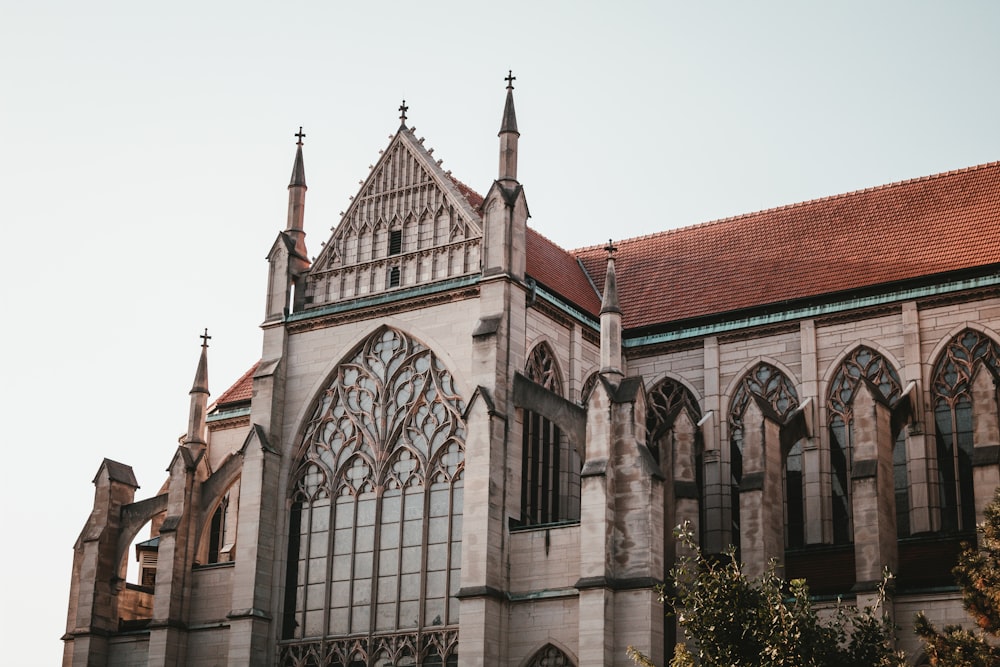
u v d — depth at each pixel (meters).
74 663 82.69
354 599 75.75
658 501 68.69
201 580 81.88
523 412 75.38
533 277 81.00
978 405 69.75
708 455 82.44
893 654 56.66
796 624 53.03
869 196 90.75
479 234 77.56
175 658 80.12
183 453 83.94
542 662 69.25
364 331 79.69
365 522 76.81
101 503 85.88
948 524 75.75
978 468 68.50
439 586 73.12
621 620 67.12
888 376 79.38
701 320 85.88
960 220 84.25
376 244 81.62
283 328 82.31
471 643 68.88
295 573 78.19
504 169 77.69
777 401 82.44
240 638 76.69
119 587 84.88
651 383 86.62
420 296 77.69
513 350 74.50
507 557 71.12
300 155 86.75
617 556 68.31
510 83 79.31
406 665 72.94
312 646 76.06
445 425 75.44
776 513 72.19
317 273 83.12
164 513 93.44
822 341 81.75
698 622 54.69
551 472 76.94
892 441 72.38
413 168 81.69
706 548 81.06
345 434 79.06
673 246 94.69
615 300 72.88
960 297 77.94
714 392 84.12
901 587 66.44
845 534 78.44
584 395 80.94
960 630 56.31
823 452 79.56
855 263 84.88
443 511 74.31
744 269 89.31
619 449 69.88
